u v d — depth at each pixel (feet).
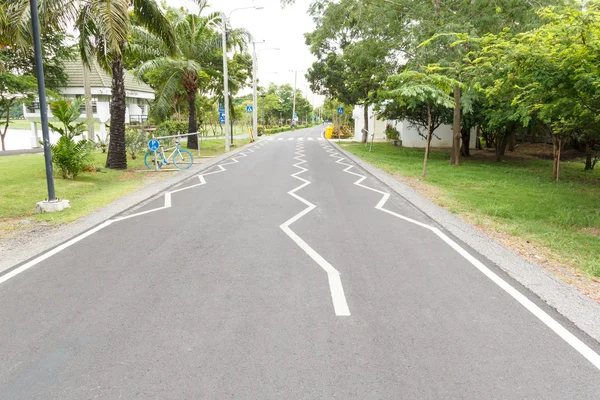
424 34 52.03
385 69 72.43
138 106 144.87
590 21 23.27
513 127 63.87
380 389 9.62
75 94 120.37
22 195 32.76
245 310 13.65
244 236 22.40
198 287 15.53
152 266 17.79
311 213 28.07
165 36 52.29
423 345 11.54
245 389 9.61
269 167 55.57
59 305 14.03
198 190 37.17
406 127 103.40
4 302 14.28
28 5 39.14
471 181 44.91
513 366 10.55
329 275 16.79
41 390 9.59
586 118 38.32
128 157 63.16
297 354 11.05
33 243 21.11
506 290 15.40
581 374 10.23
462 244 21.35
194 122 84.74
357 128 141.38
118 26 42.86
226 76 82.07
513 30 50.67
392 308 13.84
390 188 39.19
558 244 21.47
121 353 11.12
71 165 40.22
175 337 11.94
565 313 13.47
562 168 63.36
